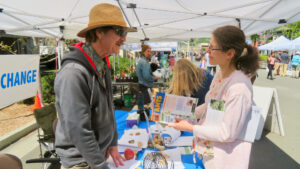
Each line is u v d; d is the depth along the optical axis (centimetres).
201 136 108
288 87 841
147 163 141
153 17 400
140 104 251
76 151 104
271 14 310
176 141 184
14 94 253
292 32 2284
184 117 128
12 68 248
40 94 372
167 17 400
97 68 106
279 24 322
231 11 327
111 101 124
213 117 104
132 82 560
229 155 106
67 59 96
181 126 119
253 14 342
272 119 367
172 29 517
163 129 206
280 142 327
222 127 99
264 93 356
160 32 565
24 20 372
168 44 1077
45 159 157
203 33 585
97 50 106
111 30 101
